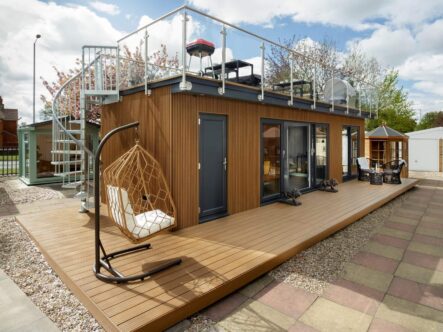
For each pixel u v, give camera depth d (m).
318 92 9.23
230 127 5.37
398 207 7.06
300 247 4.04
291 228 4.64
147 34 4.86
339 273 3.53
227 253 3.62
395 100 20.17
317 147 8.14
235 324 2.54
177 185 4.51
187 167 4.66
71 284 2.96
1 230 4.88
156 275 3.04
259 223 4.89
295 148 7.31
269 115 6.29
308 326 2.52
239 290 3.12
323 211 5.70
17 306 2.77
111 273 3.02
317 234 4.39
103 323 2.40
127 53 13.91
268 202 6.38
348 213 5.55
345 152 10.09
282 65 13.15
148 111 4.89
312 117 7.77
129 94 5.36
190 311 2.59
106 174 3.43
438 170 15.42
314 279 3.37
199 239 4.12
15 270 3.49
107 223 4.95
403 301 2.93
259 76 6.27
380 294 3.06
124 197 3.02
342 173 9.39
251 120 5.83
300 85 7.59
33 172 9.57
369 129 19.91
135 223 3.10
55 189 8.89
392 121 19.56
